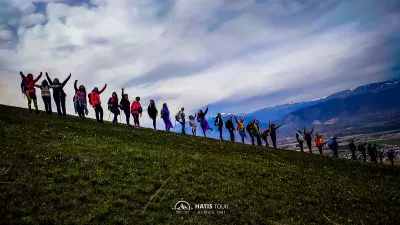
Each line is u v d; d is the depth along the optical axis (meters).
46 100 29.77
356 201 18.25
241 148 31.14
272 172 21.66
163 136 29.84
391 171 34.75
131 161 17.38
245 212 13.73
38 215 10.24
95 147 18.84
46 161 14.69
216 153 25.77
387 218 16.05
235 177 18.77
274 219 13.72
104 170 14.97
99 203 11.74
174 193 14.22
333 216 15.20
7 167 13.20
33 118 25.41
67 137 20.28
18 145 16.30
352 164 34.88
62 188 12.36
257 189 17.14
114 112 32.94
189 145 27.25
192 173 17.73
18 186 11.75
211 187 16.11
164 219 11.86
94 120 33.97
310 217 14.57
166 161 18.95
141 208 12.26
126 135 25.94
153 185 14.57
